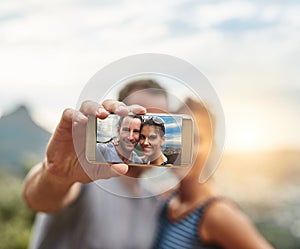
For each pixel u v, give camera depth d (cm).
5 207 322
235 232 136
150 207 138
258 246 138
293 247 321
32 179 89
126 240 129
